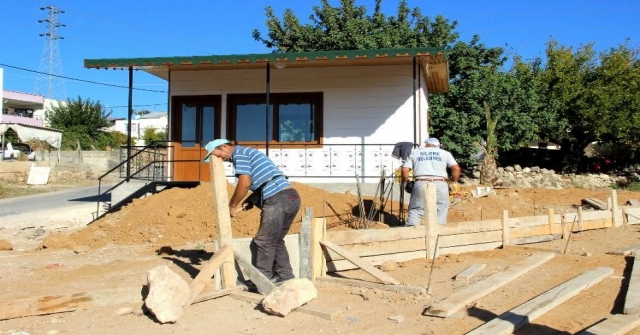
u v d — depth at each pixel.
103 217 12.09
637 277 6.78
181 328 5.10
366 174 14.04
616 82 27.72
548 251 8.66
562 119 27.62
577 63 28.50
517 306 5.69
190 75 14.77
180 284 5.54
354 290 6.41
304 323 5.28
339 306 5.77
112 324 5.18
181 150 14.80
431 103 23.56
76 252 9.16
